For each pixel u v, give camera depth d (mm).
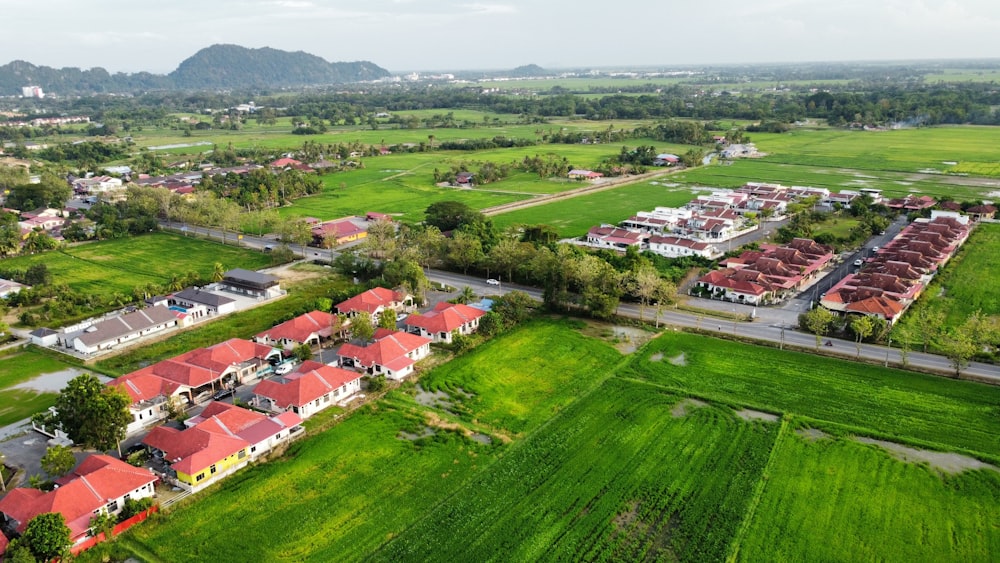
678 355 105750
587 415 86938
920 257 147125
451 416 87688
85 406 75688
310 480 73750
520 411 88750
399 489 71750
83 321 125500
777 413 86188
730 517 65438
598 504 68188
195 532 65438
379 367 99625
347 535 64438
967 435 79750
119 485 69375
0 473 74125
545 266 133125
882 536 62531
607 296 120875
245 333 119250
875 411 86000
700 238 183000
